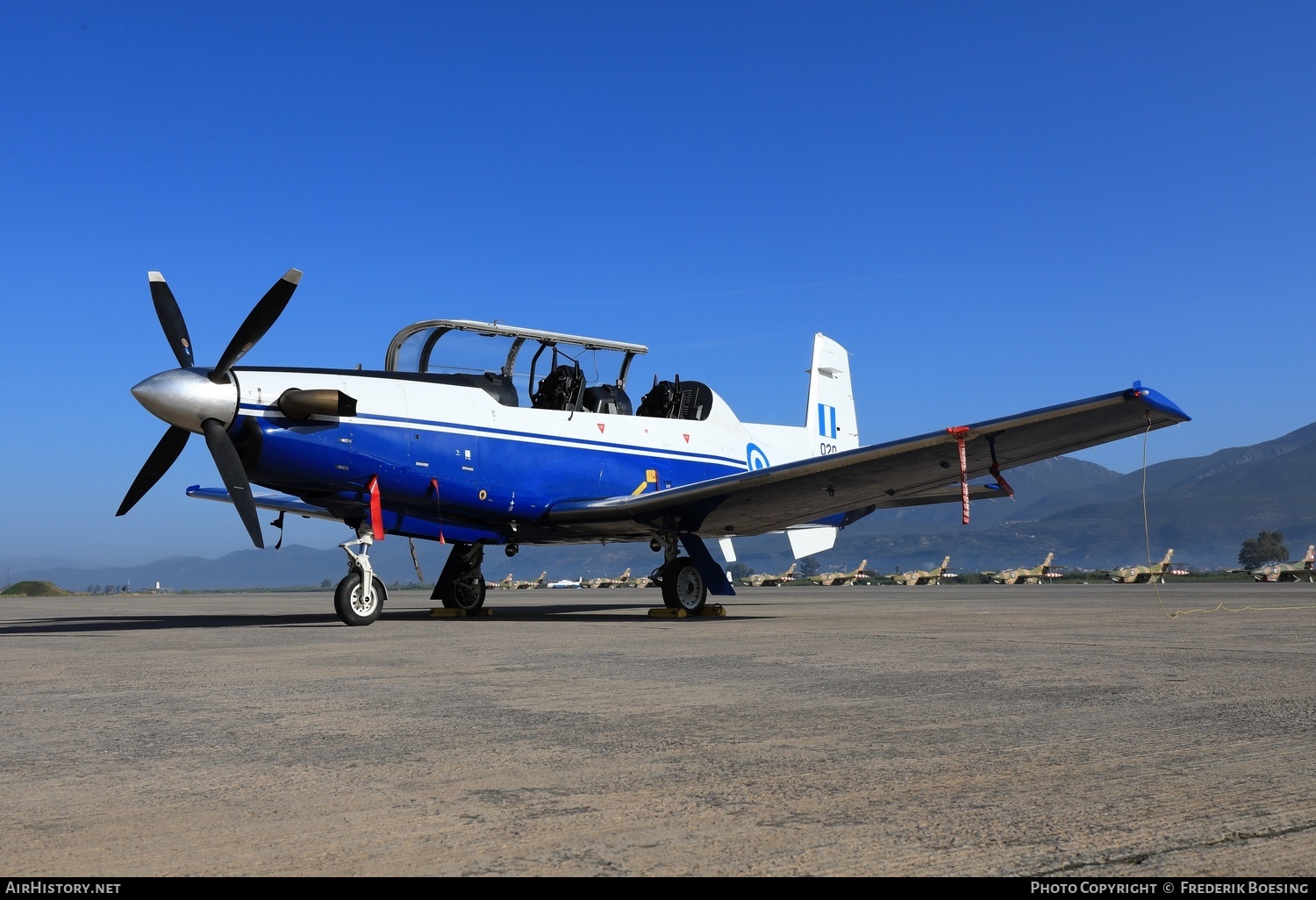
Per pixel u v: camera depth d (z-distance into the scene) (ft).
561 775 9.55
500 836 7.54
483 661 20.07
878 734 11.48
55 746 11.21
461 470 35.63
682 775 9.50
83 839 7.56
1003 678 16.39
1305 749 10.44
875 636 25.90
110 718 13.21
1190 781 9.07
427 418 34.99
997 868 6.72
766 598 68.59
